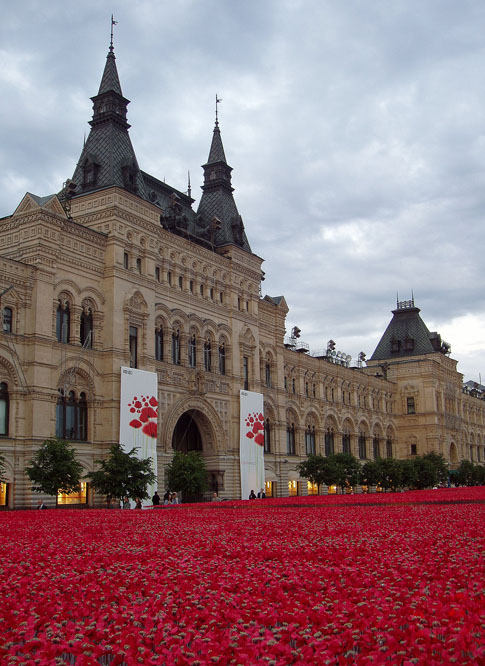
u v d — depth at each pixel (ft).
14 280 198.90
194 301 269.23
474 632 32.81
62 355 209.56
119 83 261.65
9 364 194.90
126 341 229.86
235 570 54.03
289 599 41.81
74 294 217.77
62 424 209.15
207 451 271.08
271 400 313.53
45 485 178.29
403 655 30.30
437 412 458.91
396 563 55.57
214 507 185.06
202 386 262.26
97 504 212.23
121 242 233.55
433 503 166.50
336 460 310.45
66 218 215.92
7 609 40.81
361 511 136.05
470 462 465.47
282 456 314.55
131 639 33.27
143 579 50.24
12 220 211.82
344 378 396.37
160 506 202.08
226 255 296.10
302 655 30.91
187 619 37.42
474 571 51.70
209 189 313.53
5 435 192.34
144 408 227.20
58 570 56.29
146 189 276.00
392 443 451.12
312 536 80.79
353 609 38.17
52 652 31.86
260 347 313.32
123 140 256.52
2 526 106.32
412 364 463.42
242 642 32.53
